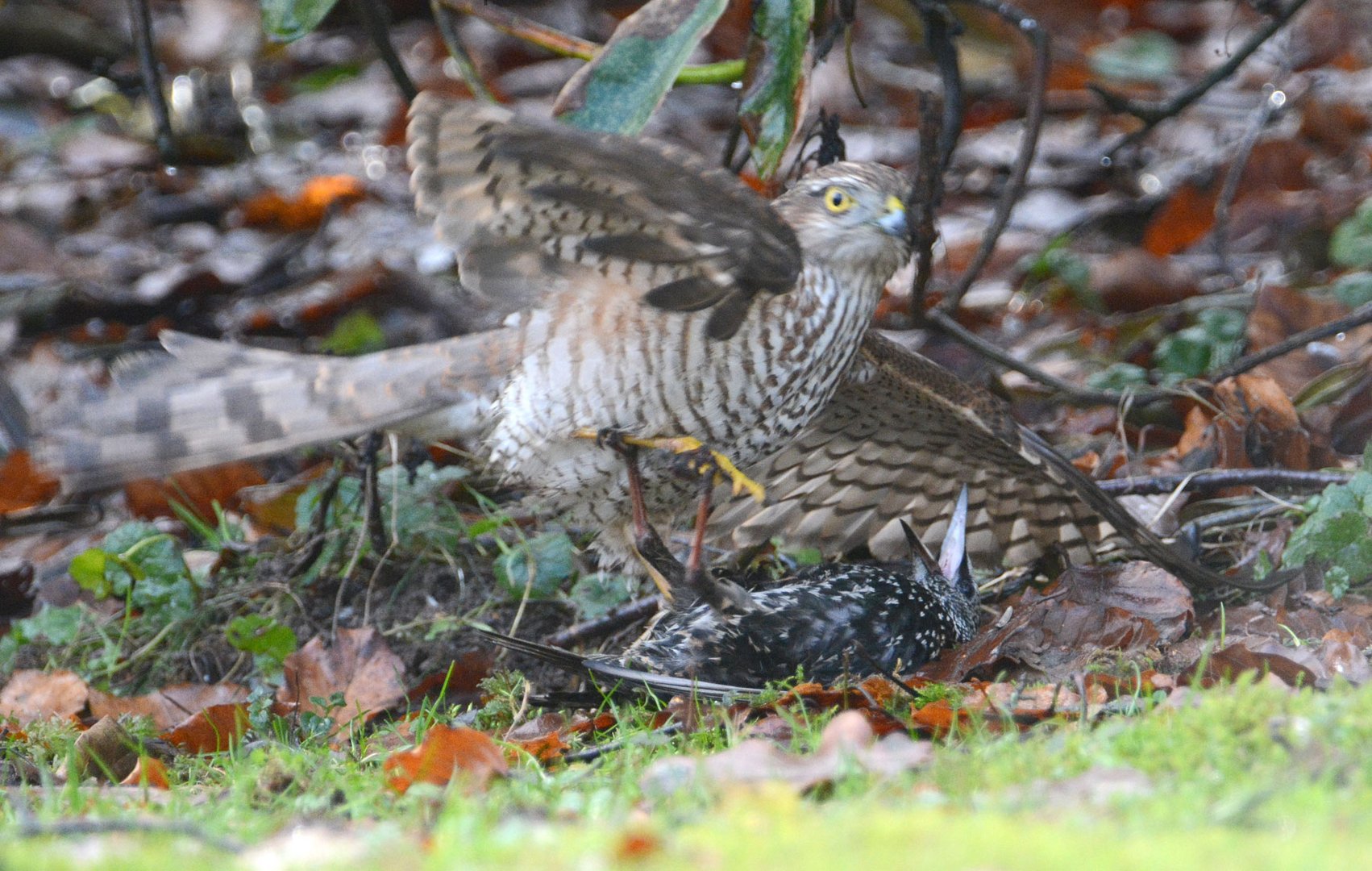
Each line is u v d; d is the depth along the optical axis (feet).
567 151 21.16
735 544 32.76
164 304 51.37
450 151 21.66
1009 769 17.42
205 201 59.41
